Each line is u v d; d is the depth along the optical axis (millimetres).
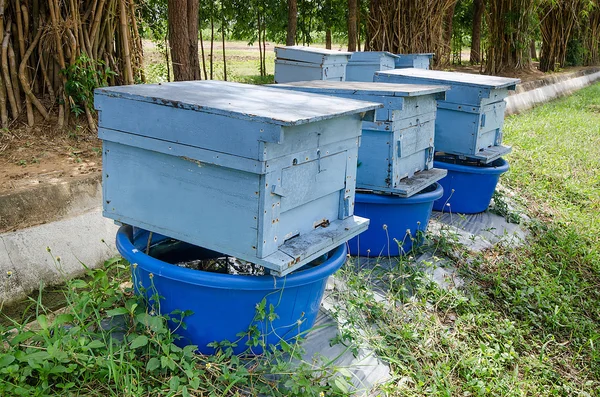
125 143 3090
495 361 3771
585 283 5203
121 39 6285
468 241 5453
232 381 2885
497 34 16297
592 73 20844
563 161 8555
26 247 3943
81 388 2783
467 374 3578
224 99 3018
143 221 3197
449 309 4293
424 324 3982
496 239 5699
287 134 2803
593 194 7414
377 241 4809
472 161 6102
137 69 6547
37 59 5828
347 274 4254
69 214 4398
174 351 2963
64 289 3984
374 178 4531
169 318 3090
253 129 2674
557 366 4023
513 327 4203
